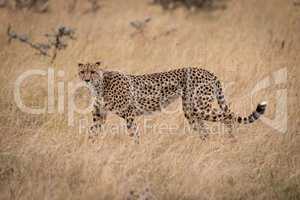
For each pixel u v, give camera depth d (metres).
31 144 12.77
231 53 17.55
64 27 18.44
